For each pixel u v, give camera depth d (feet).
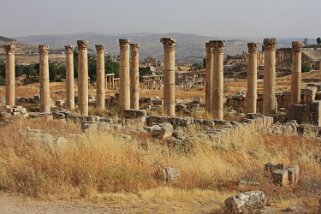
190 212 44.62
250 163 69.56
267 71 127.75
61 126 101.14
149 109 155.43
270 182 56.39
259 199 45.09
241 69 373.81
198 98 198.08
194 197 50.08
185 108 159.22
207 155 72.08
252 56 132.67
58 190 50.70
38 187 50.98
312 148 84.33
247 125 104.17
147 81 307.17
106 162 58.08
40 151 63.98
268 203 47.62
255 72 133.49
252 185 55.31
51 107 167.02
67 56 154.10
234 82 301.43
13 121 108.78
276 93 169.89
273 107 128.88
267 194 50.85
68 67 154.20
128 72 140.77
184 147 77.56
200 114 135.64
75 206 46.34
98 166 56.24
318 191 53.16
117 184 53.72
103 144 67.21
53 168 55.93
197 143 78.07
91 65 377.30
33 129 91.15
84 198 49.11
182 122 110.93
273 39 126.52
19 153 65.21
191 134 92.07
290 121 115.34
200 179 58.08
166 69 123.44
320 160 74.43
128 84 140.97
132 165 59.67
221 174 60.59
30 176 53.36
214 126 106.63
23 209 45.24
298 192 53.26
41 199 48.62
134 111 122.93
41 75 144.15
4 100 196.34
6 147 69.21
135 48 149.28
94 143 67.62
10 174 54.75
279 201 48.93
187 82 325.62
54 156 60.44
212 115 125.39
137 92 150.71
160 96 230.89
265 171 60.90
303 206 45.83
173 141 83.05
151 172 58.90
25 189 51.24
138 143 80.23
